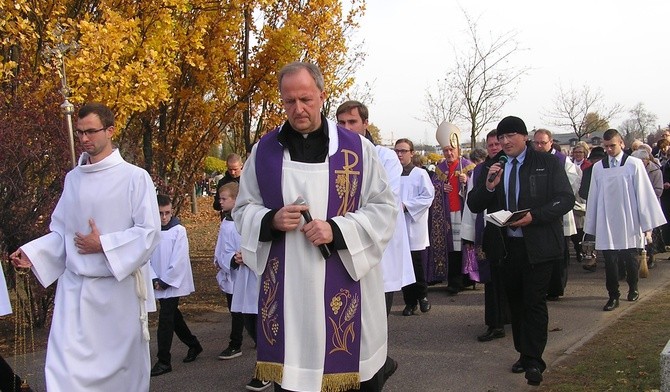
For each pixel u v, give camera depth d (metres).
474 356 6.20
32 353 6.72
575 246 11.53
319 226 3.20
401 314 8.13
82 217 4.45
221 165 37.75
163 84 8.12
